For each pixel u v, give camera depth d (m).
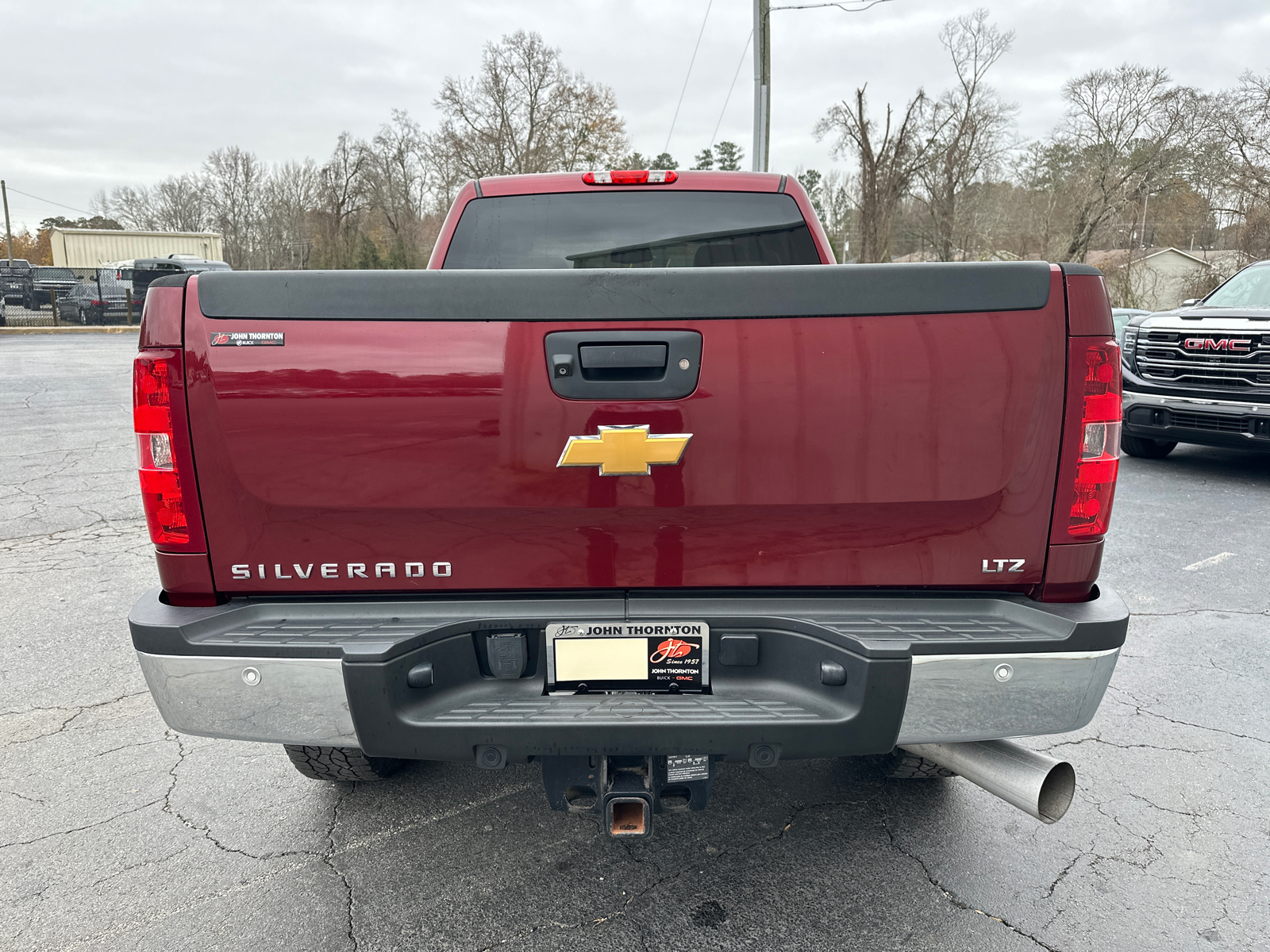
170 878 2.55
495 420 1.99
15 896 2.47
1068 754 3.27
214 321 1.97
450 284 1.96
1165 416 8.28
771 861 2.60
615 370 1.98
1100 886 2.48
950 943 2.25
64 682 3.97
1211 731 3.45
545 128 52.84
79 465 8.91
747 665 2.07
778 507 2.03
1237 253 31.78
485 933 2.30
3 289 33.59
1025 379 1.98
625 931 2.29
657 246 3.70
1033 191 41.97
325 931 2.31
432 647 2.02
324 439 1.99
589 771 2.16
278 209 65.88
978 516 2.05
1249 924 2.32
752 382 1.98
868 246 43.84
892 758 2.87
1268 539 6.18
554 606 2.07
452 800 2.97
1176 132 35.12
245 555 2.06
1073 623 1.96
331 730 1.98
